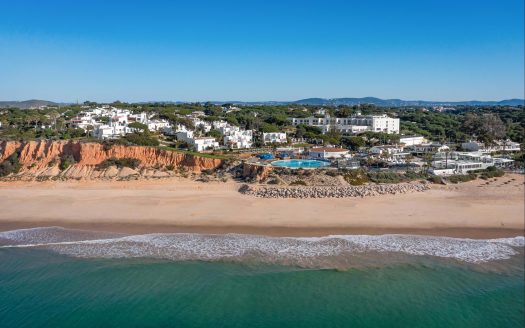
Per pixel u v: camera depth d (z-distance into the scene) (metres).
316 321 36.88
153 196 74.31
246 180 83.31
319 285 42.88
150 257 49.75
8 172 91.38
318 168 85.06
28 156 96.69
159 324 36.81
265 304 39.50
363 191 75.06
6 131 124.94
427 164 96.00
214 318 37.44
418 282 43.69
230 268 46.72
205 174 88.81
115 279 44.41
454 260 48.97
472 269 46.75
